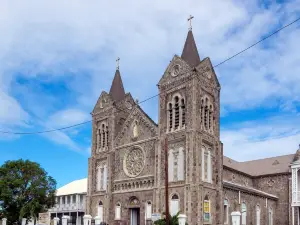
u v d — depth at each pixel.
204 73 61.94
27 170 79.12
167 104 62.41
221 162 61.81
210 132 61.28
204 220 55.28
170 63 63.53
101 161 71.69
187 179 55.72
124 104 73.81
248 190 71.50
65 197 105.88
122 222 64.00
